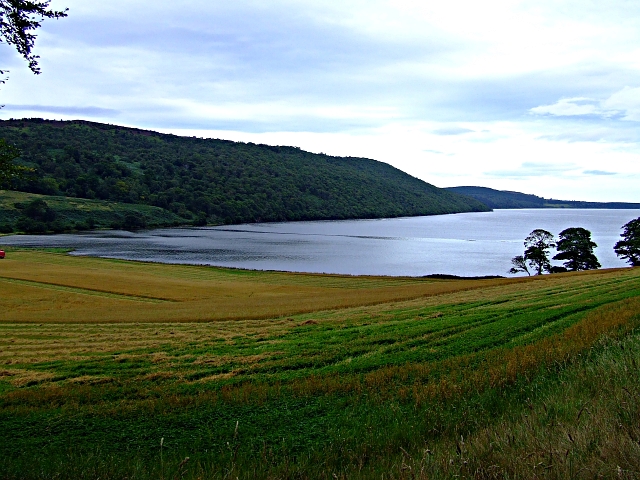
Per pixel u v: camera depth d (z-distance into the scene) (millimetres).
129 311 29938
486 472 4672
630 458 4480
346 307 28859
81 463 5867
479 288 36812
